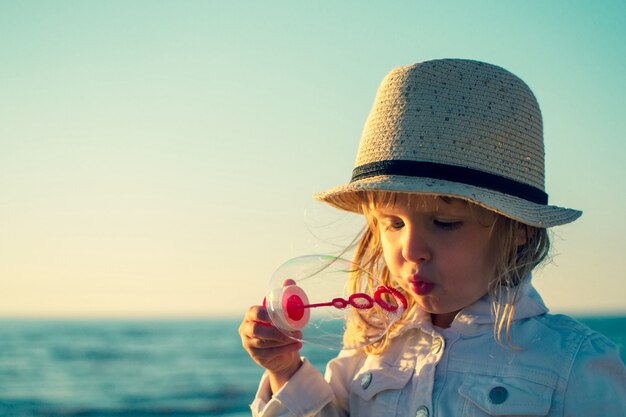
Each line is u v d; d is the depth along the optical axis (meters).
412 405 2.11
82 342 45.62
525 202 2.06
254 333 2.16
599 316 67.50
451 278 2.00
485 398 1.96
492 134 2.07
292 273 2.19
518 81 2.20
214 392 22.83
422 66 2.18
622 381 1.96
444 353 2.12
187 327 68.62
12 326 74.75
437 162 2.03
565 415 1.91
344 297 2.21
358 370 2.38
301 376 2.30
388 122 2.14
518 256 2.11
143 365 31.03
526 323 2.06
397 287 2.36
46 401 21.69
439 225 2.00
